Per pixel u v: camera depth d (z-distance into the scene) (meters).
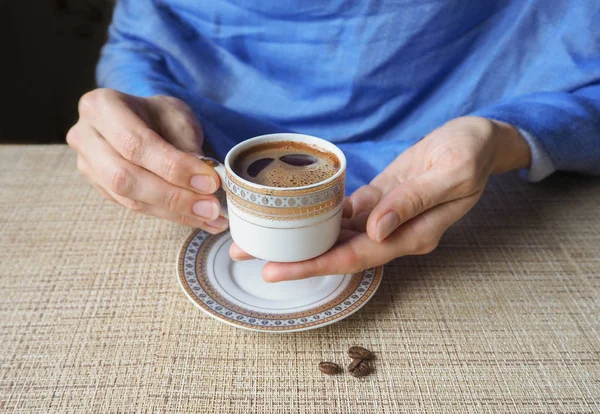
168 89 0.48
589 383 0.32
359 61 0.50
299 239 0.32
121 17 0.55
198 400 0.31
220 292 0.36
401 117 0.54
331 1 0.49
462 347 0.34
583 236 0.43
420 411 0.31
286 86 0.54
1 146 0.54
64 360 0.33
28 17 1.02
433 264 0.40
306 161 0.35
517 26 0.49
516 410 0.31
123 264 0.40
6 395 0.31
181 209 0.37
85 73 1.08
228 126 0.51
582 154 0.45
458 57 0.52
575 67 0.48
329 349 0.34
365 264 0.35
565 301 0.37
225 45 0.54
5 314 0.36
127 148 0.36
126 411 0.30
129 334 0.35
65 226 0.44
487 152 0.37
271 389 0.32
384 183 0.40
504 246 0.42
